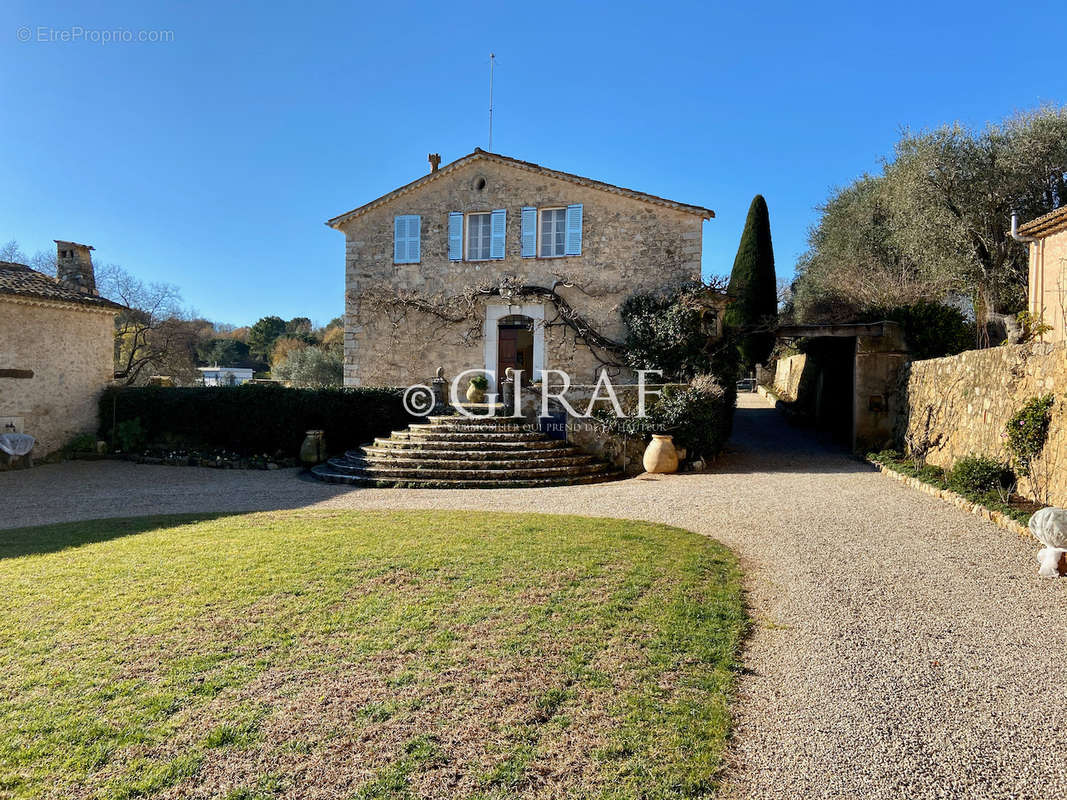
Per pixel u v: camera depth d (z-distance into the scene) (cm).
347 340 1772
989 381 888
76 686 356
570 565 580
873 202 2038
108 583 533
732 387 1566
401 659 391
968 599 504
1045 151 1520
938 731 325
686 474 1196
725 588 526
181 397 1547
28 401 1438
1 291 1351
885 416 1387
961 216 1588
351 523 779
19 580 545
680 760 298
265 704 338
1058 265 1120
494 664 385
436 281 1706
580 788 278
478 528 741
